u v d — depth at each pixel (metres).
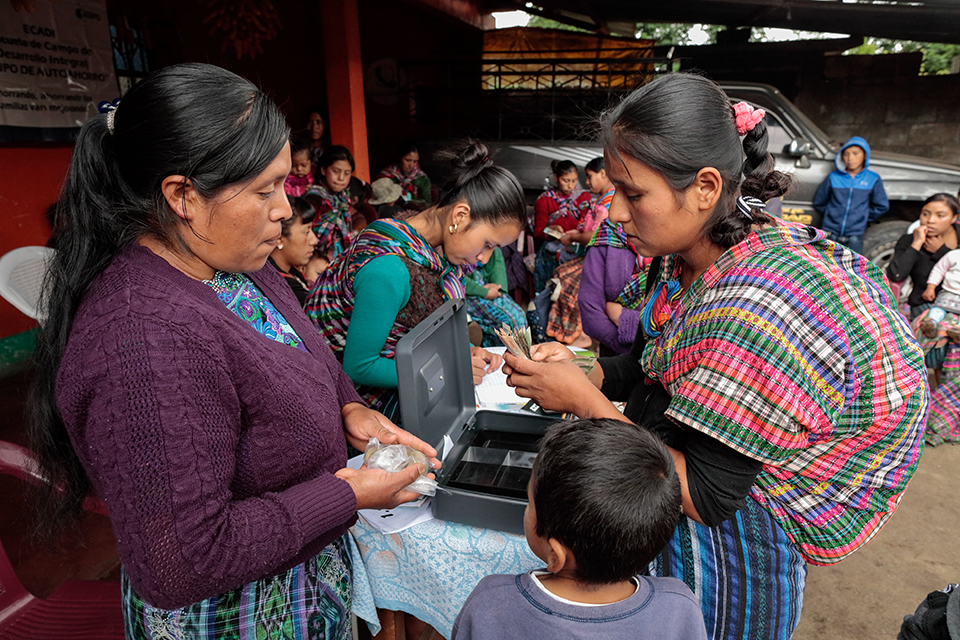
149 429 0.71
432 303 1.68
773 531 1.04
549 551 0.86
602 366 1.41
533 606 0.86
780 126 5.78
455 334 1.57
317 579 1.03
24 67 3.92
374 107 8.40
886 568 2.29
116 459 0.71
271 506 0.83
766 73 9.87
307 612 1.00
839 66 9.69
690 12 8.29
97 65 4.46
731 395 0.86
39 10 3.98
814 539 1.02
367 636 1.48
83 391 0.72
